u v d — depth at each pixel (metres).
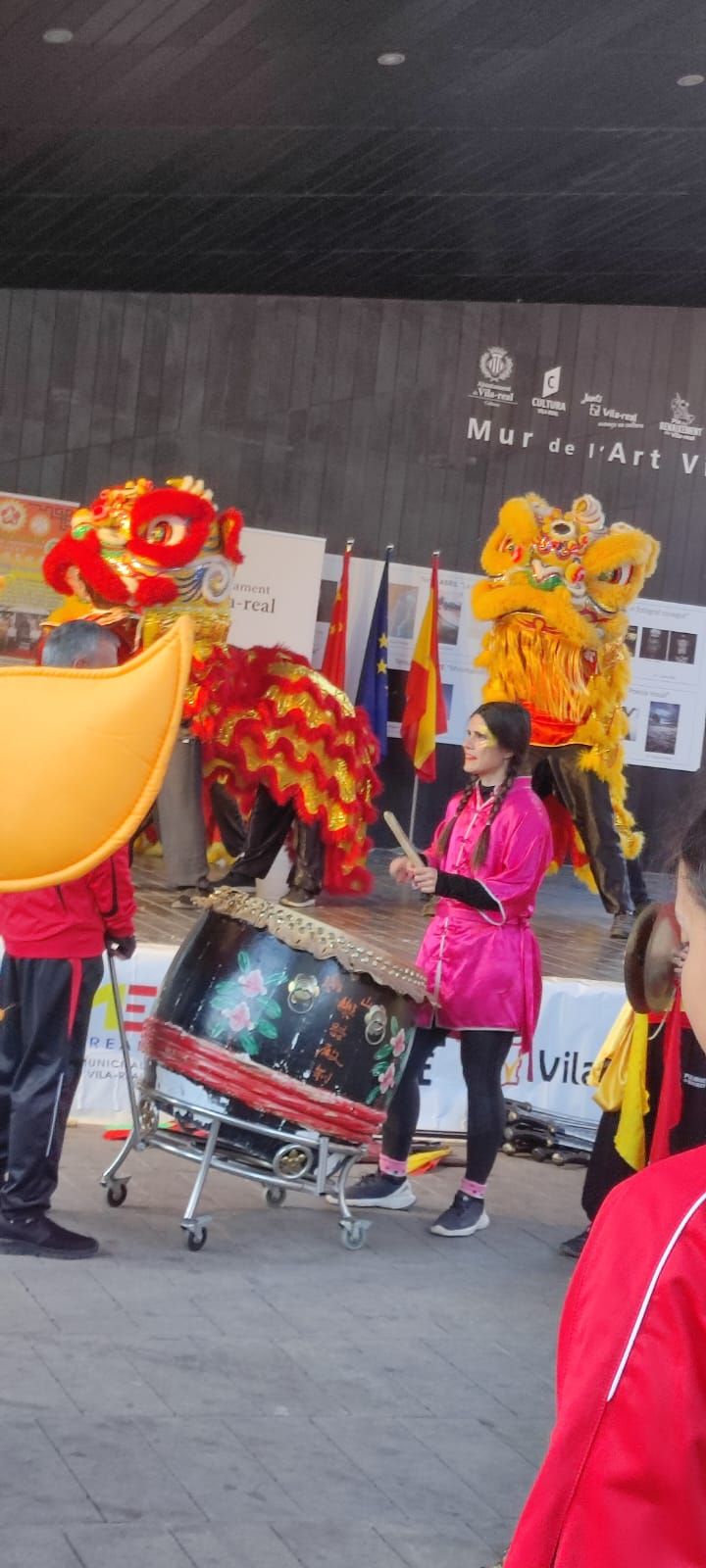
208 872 8.43
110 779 0.81
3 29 7.14
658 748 12.48
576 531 10.55
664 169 9.13
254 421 12.05
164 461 11.92
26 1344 3.08
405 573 12.11
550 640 10.32
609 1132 4.00
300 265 11.20
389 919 8.61
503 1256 4.02
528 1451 2.82
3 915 3.61
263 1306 3.45
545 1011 5.28
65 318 11.69
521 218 10.16
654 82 7.73
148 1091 3.96
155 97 7.94
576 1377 0.88
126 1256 3.69
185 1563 2.29
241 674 8.27
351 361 12.20
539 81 7.78
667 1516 0.83
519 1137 5.16
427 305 12.28
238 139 8.59
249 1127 3.83
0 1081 3.66
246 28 7.03
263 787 8.62
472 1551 2.42
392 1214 4.34
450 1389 3.09
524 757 4.19
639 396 12.56
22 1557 2.25
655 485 12.60
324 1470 2.66
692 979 0.93
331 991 3.82
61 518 11.55
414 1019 4.01
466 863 4.15
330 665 11.67
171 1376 2.99
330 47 7.29
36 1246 3.62
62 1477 2.52
